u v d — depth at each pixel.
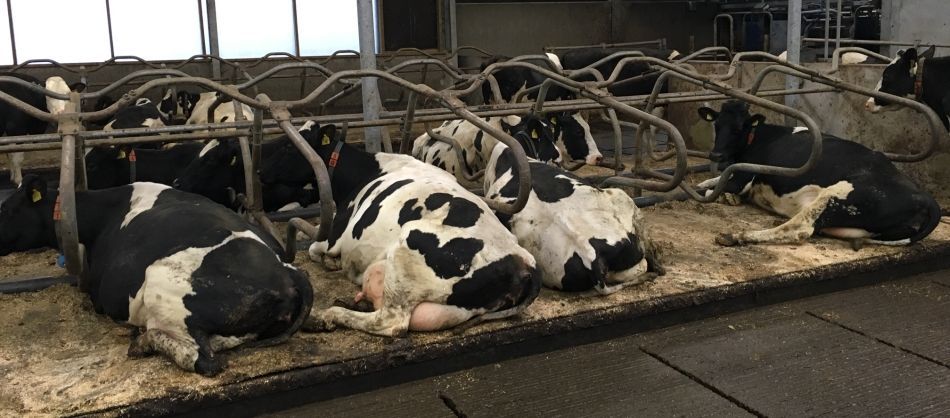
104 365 3.31
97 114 3.85
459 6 14.00
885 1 9.84
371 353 3.36
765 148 5.73
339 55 13.04
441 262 3.49
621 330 3.94
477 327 3.62
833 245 4.96
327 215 3.70
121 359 3.35
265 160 4.91
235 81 10.60
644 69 10.34
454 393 3.37
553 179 4.27
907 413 3.13
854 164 5.03
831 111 7.42
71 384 3.13
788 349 3.76
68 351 3.48
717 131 5.87
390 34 13.47
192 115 8.59
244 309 3.19
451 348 3.50
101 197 3.86
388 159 4.72
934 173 6.41
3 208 3.83
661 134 10.62
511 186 4.33
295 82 12.80
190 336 3.19
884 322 4.08
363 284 3.80
